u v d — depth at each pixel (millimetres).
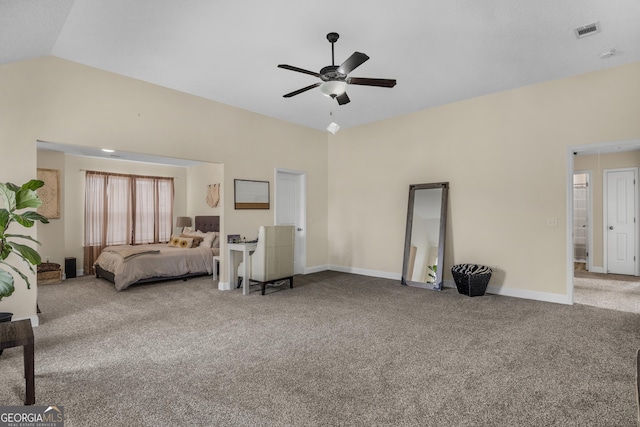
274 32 3094
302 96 4852
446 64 3799
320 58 3635
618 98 3869
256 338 3113
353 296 4668
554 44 3348
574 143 4160
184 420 1876
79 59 3688
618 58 3684
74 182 6664
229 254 5125
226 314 3852
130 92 4176
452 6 2701
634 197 6227
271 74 4074
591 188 6633
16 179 3385
